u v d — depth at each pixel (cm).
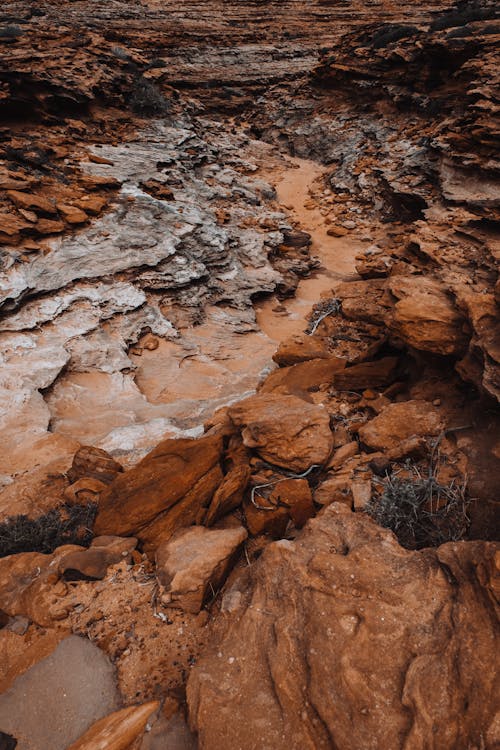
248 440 525
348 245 1750
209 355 1068
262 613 338
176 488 479
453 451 494
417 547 403
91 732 303
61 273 1102
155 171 1764
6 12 4062
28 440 696
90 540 465
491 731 251
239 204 1845
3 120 1862
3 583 412
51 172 1523
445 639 294
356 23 4450
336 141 2592
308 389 733
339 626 312
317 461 506
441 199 1661
